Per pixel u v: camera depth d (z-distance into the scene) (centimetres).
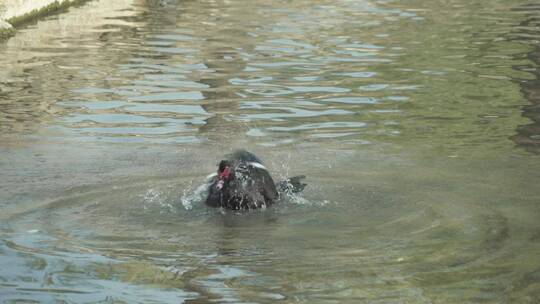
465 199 1452
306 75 2389
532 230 1303
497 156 1695
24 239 1255
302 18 3319
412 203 1432
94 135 1839
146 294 1064
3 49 2683
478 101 2119
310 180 1559
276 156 1705
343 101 2127
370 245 1242
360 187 1517
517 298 1057
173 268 1152
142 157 1695
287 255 1202
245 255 1202
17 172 1581
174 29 3055
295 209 1409
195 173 1606
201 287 1085
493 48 2748
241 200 1399
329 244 1245
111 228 1316
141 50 2692
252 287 1088
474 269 1149
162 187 1521
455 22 3231
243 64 2516
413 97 2158
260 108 2064
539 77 2356
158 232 1301
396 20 3278
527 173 1591
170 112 2025
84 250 1216
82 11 3416
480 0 3812
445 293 1070
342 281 1108
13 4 3108
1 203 1420
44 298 1049
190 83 2291
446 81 2325
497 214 1378
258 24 3177
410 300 1046
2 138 1795
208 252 1214
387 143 1786
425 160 1673
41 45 2750
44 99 2114
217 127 1905
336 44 2809
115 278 1114
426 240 1261
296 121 1953
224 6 3609
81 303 1036
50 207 1407
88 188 1505
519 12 3462
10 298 1046
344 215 1380
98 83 2278
